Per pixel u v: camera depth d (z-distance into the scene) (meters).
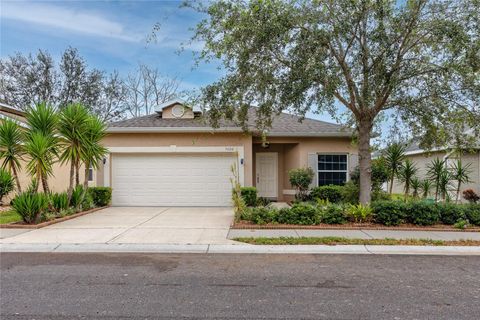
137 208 14.05
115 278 5.46
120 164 14.85
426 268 6.11
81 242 7.81
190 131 14.48
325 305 4.38
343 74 10.03
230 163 14.84
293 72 9.22
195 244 7.68
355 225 9.67
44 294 4.73
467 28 8.83
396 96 10.51
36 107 11.19
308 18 8.95
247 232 8.93
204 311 4.18
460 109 9.98
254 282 5.29
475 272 5.87
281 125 16.69
